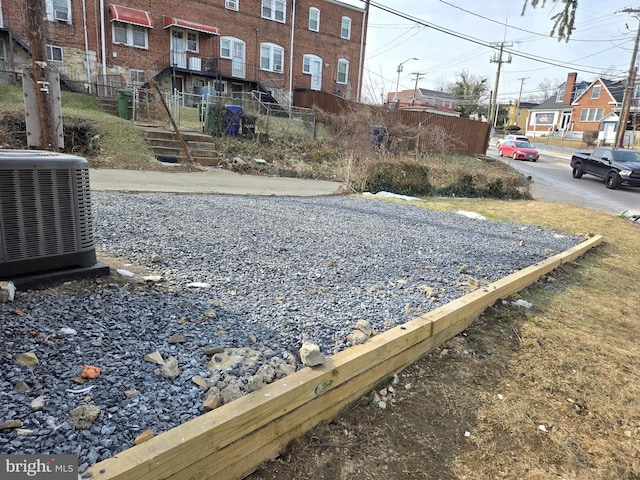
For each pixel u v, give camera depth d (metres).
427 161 12.38
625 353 3.19
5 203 2.46
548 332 3.37
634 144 33.19
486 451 2.11
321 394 2.08
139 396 1.81
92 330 2.27
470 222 7.51
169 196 6.85
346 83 28.62
